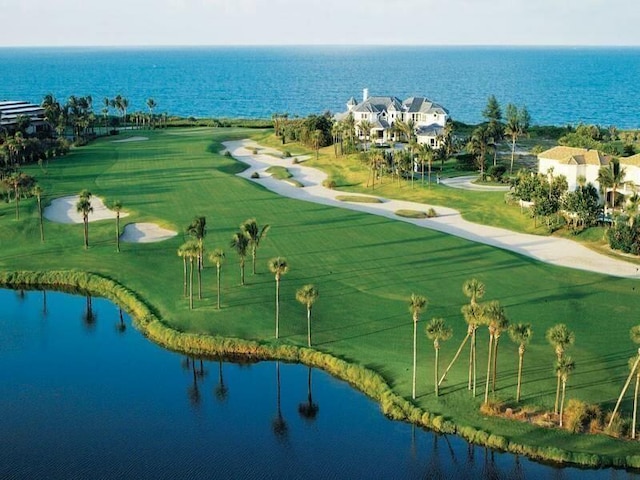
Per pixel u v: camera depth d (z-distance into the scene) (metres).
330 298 92.50
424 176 173.88
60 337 87.44
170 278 101.44
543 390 69.31
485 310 67.12
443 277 99.75
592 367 73.44
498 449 62.22
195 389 75.19
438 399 68.81
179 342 83.31
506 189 158.12
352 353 78.50
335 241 116.44
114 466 62.44
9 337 87.38
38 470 61.59
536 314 86.75
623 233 113.06
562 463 60.25
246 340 82.12
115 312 94.31
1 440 66.00
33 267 107.06
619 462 59.59
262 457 63.78
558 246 117.62
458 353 72.38
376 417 68.38
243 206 139.75
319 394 72.81
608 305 89.75
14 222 125.94
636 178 135.25
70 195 148.88
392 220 130.38
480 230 127.94
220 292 95.38
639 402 66.81
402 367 75.06
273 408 71.19
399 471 61.31
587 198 123.62
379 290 94.94
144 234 121.81
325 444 65.19
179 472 61.62
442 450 63.16
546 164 147.62
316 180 174.88
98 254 111.81
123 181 164.25
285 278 99.50
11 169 169.25
